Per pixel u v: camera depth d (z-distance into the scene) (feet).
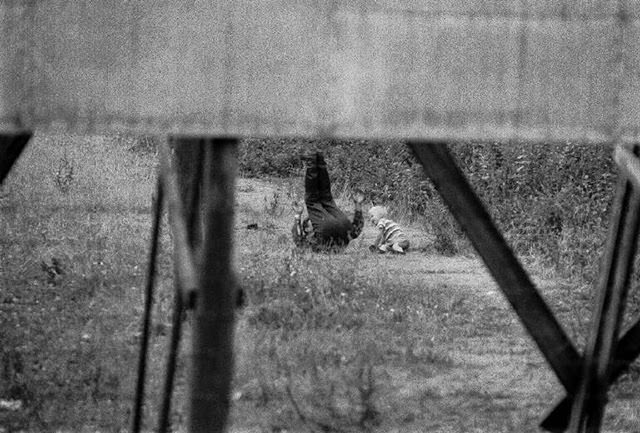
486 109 22.85
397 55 22.49
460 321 58.75
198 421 22.30
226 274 22.24
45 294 61.16
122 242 75.05
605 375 29.27
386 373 48.19
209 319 22.18
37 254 71.05
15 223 81.87
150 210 92.07
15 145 26.03
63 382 46.06
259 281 62.75
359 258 74.95
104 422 42.27
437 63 22.59
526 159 87.71
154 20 22.18
